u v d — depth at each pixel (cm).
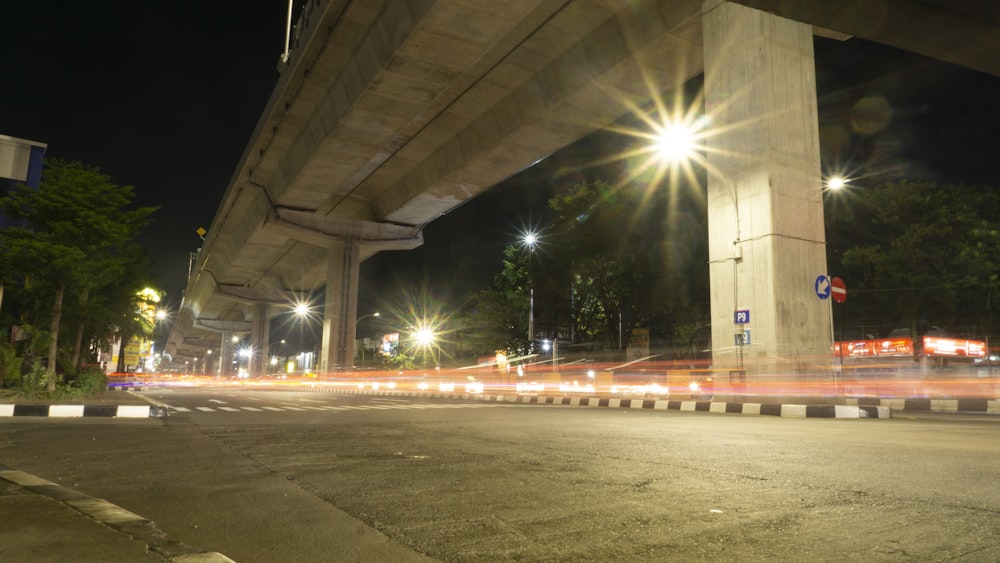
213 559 274
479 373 4541
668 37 2439
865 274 3025
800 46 1927
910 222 2983
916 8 793
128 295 2639
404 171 4553
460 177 4109
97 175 1886
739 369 1806
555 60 2973
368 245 5419
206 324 11469
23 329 2266
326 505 436
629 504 428
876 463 607
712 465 600
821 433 943
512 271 4459
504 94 3306
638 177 3403
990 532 348
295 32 3434
